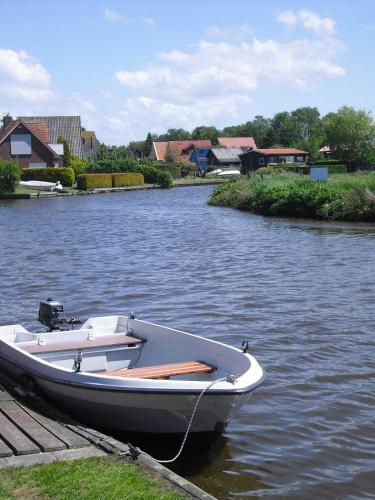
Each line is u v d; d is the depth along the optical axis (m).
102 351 9.16
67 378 7.65
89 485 5.74
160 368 8.12
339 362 10.94
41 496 5.55
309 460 7.58
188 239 28.28
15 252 25.05
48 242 28.28
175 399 7.08
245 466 7.39
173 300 15.91
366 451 7.83
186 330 13.16
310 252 23.05
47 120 95.62
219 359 8.31
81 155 93.75
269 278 18.36
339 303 15.06
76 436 6.79
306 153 102.62
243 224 33.69
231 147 131.25
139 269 20.64
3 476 5.88
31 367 8.27
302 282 17.66
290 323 13.38
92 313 14.91
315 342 12.05
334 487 7.01
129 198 60.22
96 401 7.51
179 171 94.94
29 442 6.56
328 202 34.38
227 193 46.56
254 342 12.13
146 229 33.12
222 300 15.67
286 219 35.22
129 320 9.84
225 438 8.10
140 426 7.56
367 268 19.50
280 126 165.88
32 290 17.53
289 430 8.36
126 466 6.16
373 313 14.08
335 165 84.81
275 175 48.62
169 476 5.98
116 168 81.12
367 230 28.97
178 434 7.56
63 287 17.89
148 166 82.06
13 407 7.64
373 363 10.87
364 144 92.38
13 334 9.84
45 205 52.97
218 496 6.77
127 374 7.82
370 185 34.12
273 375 10.33
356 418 8.75
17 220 39.44
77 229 33.75
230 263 21.27
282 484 7.05
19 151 77.50
